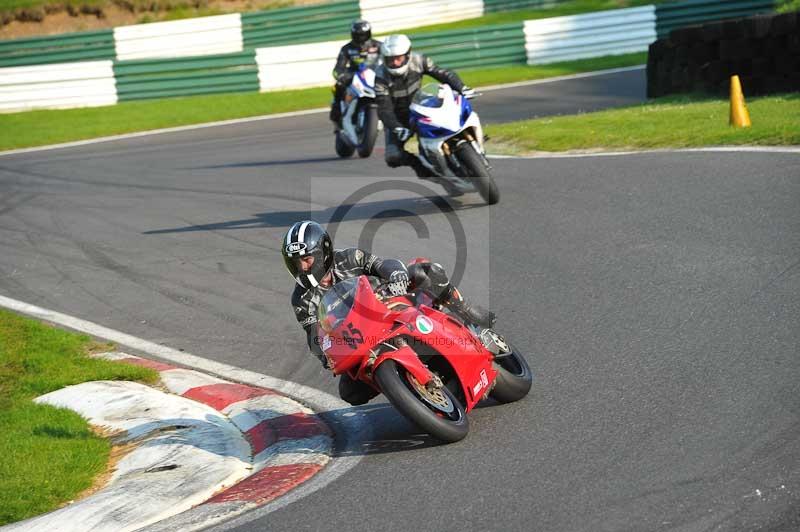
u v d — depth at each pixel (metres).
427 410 19.78
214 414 25.47
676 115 56.16
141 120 91.00
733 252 30.41
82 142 82.25
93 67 100.88
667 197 38.03
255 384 27.61
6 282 40.69
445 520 16.81
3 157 76.38
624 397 21.52
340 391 22.19
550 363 24.61
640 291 28.62
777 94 60.78
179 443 23.33
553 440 19.80
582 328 26.67
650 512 15.98
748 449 17.84
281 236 42.91
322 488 19.27
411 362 19.89
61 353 31.67
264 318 33.06
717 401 20.36
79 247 45.06
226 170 61.59
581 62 104.44
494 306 29.75
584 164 46.91
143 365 29.95
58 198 56.94
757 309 25.52
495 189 41.41
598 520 15.97
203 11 137.00
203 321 33.56
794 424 18.62
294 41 121.69
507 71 102.31
